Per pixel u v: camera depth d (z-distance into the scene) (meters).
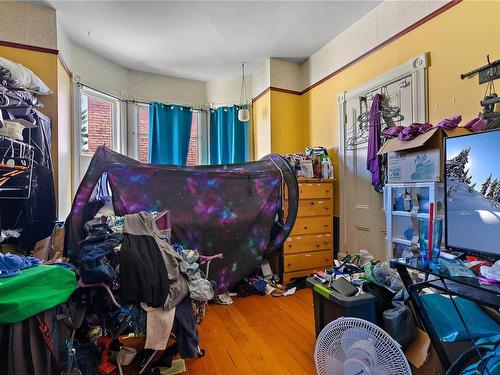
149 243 1.61
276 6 2.84
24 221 2.27
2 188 2.03
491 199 1.23
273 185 2.95
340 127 3.43
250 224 2.82
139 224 1.71
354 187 3.29
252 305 2.62
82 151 3.61
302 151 4.16
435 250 1.24
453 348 1.35
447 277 1.09
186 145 4.49
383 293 1.60
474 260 1.35
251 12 2.93
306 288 3.04
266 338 2.04
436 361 1.35
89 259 1.42
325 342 1.37
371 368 1.17
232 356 1.82
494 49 2.00
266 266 3.18
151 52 3.74
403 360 1.12
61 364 1.36
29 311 1.04
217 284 2.65
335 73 3.51
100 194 2.79
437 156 1.93
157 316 1.46
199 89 4.73
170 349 1.73
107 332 1.59
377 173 2.81
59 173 2.87
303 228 3.26
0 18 2.60
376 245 3.02
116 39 3.40
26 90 2.37
